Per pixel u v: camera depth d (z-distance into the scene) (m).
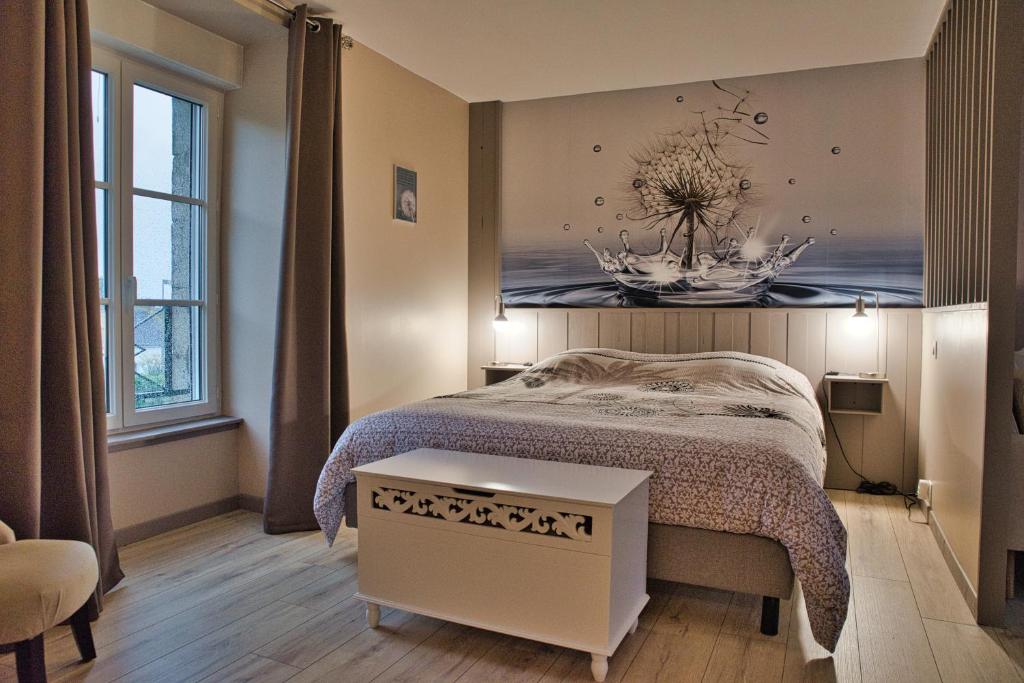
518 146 4.71
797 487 2.08
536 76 4.20
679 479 2.21
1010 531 2.42
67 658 2.01
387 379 3.97
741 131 4.20
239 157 3.41
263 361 3.38
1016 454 2.40
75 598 1.70
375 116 3.80
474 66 4.02
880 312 3.97
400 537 2.17
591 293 4.58
